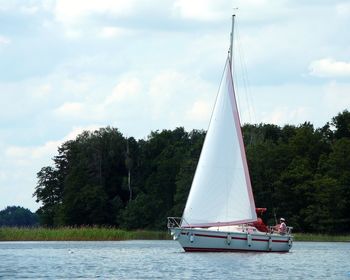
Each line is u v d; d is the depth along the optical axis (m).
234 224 136.38
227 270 111.19
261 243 141.75
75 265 121.38
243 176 137.25
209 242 137.50
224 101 138.38
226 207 136.12
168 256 137.25
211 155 136.50
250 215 137.25
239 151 137.50
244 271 110.12
